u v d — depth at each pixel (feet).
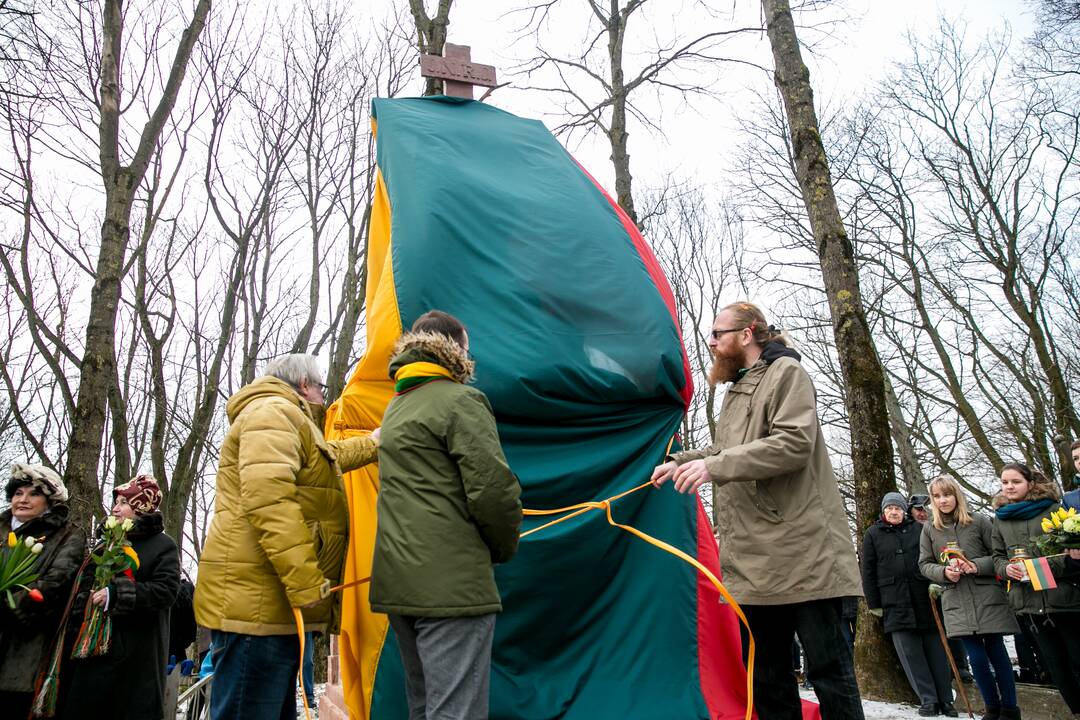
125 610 13.46
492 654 11.56
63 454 71.10
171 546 14.73
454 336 9.89
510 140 16.35
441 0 29.68
